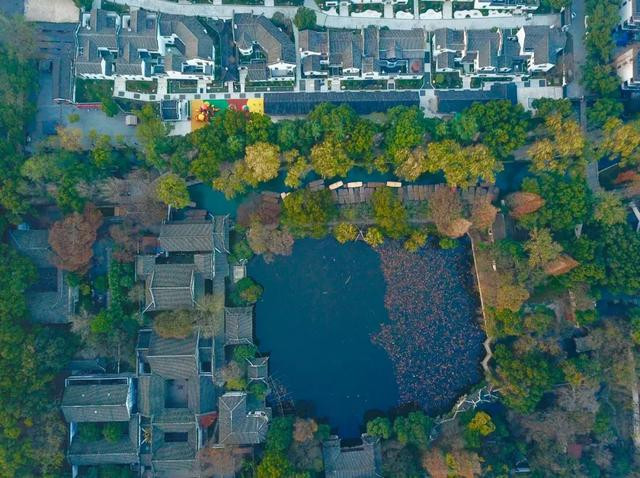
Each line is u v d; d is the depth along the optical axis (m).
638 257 79.00
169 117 84.12
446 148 79.81
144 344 82.31
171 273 80.75
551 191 80.75
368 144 79.75
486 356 86.88
